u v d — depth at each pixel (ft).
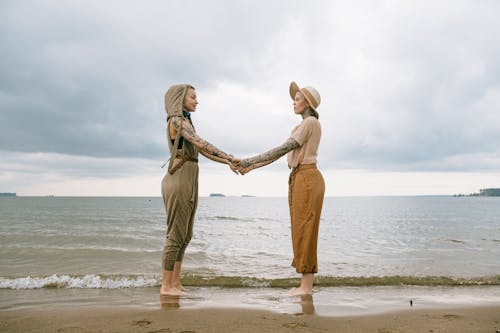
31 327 7.95
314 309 9.98
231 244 35.70
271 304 10.63
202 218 99.25
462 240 40.96
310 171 11.81
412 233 51.52
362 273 17.98
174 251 11.86
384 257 25.52
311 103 12.37
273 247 32.78
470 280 15.87
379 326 8.26
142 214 113.70
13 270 18.62
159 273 17.48
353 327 8.13
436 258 24.90
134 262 21.43
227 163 11.85
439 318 9.09
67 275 16.25
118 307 10.01
